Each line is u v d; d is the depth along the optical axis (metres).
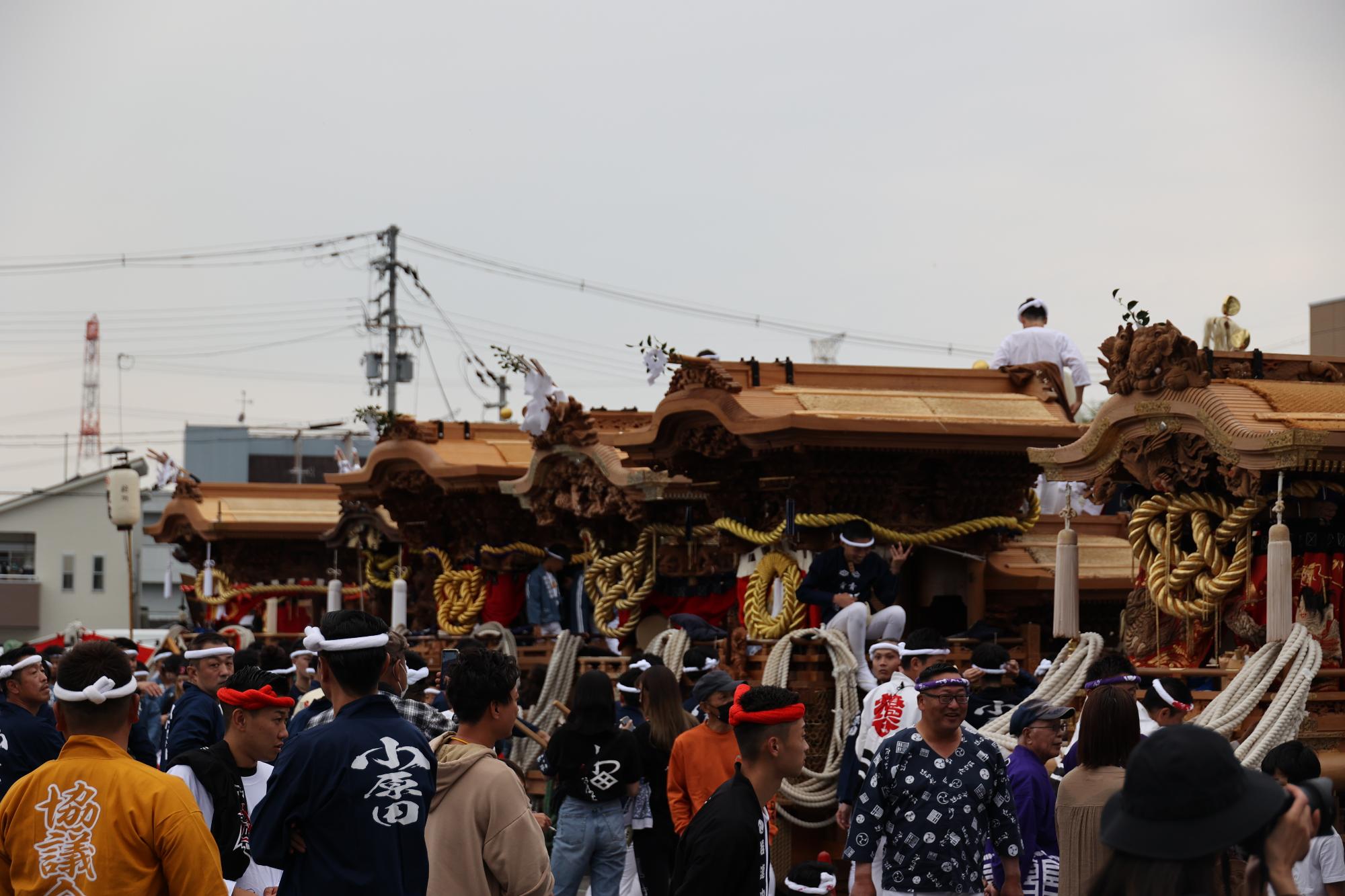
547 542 21.98
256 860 6.60
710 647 16.48
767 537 16.64
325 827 6.53
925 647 11.39
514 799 7.12
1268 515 12.43
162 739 16.09
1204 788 4.27
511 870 7.03
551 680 19.05
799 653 15.38
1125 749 8.08
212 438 67.19
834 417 15.56
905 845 8.32
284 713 7.82
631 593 19.55
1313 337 20.56
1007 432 16.33
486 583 23.02
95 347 70.81
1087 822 8.02
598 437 19.53
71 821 6.15
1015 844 8.48
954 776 8.33
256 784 7.83
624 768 11.62
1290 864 4.31
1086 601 18.19
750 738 7.20
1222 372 13.48
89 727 6.34
